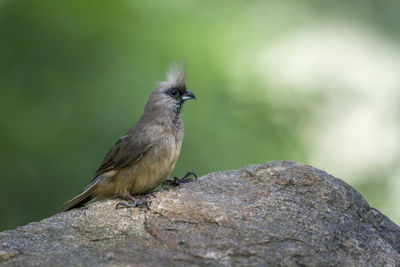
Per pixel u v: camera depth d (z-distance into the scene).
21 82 14.42
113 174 9.31
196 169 14.29
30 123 13.97
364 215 8.03
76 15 15.05
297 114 15.90
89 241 7.44
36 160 13.75
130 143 9.23
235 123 15.39
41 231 7.71
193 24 16.25
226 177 8.61
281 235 7.12
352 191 8.28
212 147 14.69
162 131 9.38
